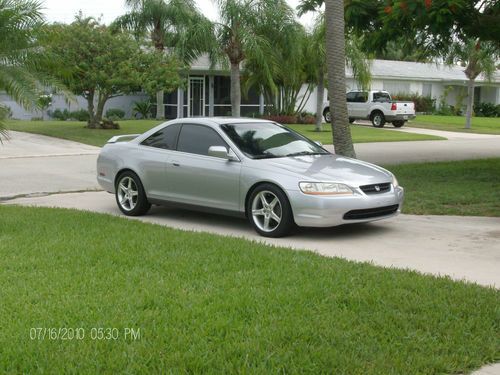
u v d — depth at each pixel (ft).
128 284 18.66
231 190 28.53
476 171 49.93
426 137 93.86
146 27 104.12
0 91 32.78
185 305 16.81
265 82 104.88
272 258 21.85
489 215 32.17
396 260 23.20
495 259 23.26
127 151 32.81
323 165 28.19
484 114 167.53
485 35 46.21
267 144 29.96
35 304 16.96
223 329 15.11
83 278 19.35
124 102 123.65
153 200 31.86
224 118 31.76
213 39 82.02
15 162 58.95
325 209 25.95
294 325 15.37
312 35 92.32
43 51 31.01
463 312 16.51
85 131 88.43
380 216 27.61
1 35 29.55
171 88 86.12
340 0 45.21
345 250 24.90
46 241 24.35
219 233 28.32
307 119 118.93
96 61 82.23
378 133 100.42
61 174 50.55
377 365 13.28
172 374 12.75
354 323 15.76
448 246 25.43
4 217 29.43
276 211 27.27
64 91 31.42
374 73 148.77
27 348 13.92
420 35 54.03
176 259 21.58
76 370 12.90
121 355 13.57
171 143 31.42
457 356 13.85
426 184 42.34
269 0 82.58
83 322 15.53
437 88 167.12
